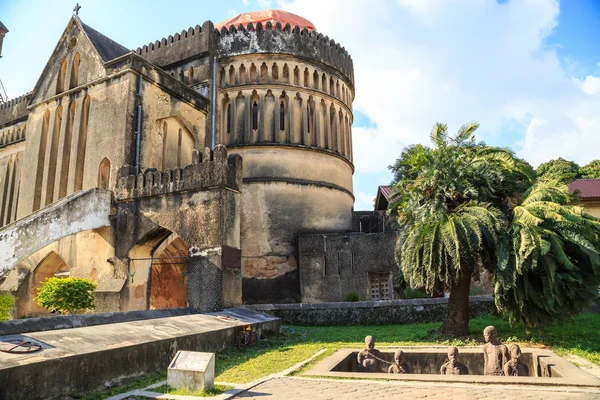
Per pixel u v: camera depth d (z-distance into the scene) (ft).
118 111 69.26
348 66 119.03
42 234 59.16
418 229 50.01
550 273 42.83
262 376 33.12
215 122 88.22
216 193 57.62
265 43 104.22
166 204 61.36
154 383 31.50
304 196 100.99
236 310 55.47
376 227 116.98
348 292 86.94
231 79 104.06
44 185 77.25
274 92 102.94
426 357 37.22
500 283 45.09
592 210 91.40
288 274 95.30
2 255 61.82
